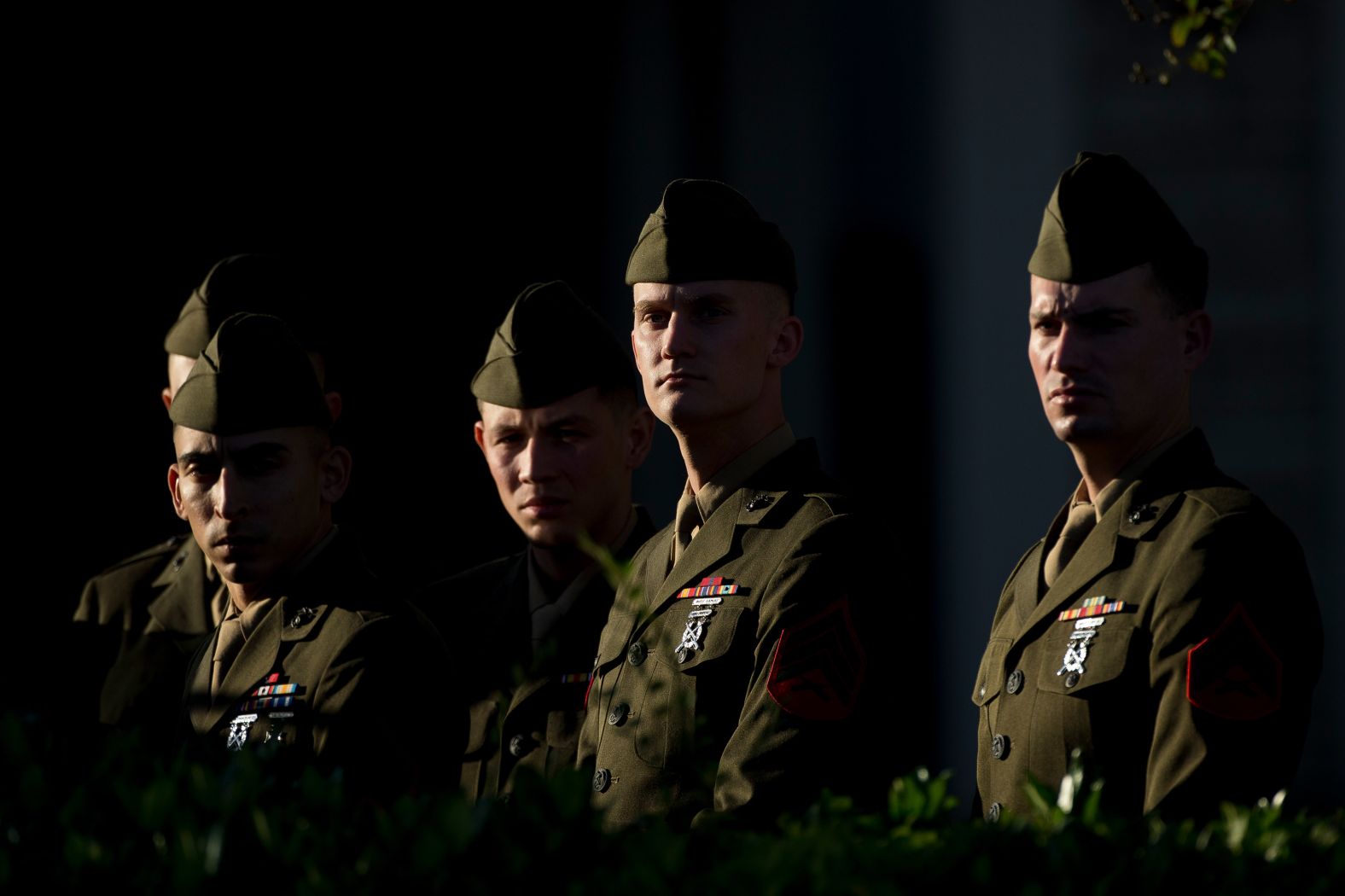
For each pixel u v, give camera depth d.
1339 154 29.39
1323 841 8.57
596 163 31.52
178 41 30.48
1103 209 12.06
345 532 15.07
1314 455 29.31
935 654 29.89
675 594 13.23
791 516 13.03
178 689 17.27
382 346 30.56
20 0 30.08
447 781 14.27
